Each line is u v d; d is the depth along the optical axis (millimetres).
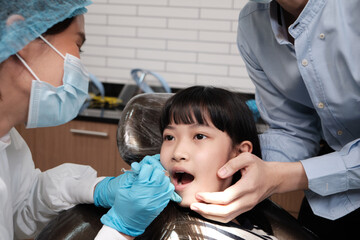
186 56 2859
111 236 884
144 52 2908
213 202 985
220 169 1039
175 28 2830
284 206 2268
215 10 2748
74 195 1124
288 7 1160
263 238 1086
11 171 1127
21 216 1205
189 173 1072
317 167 1121
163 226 994
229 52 2795
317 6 1113
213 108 1110
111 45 2941
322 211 1224
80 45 1029
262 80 1445
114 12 2885
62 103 995
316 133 1475
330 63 1157
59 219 1040
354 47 1104
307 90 1292
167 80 2926
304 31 1148
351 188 1154
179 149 1076
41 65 941
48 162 2623
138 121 1268
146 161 1001
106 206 1055
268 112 1504
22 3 904
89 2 984
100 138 2492
